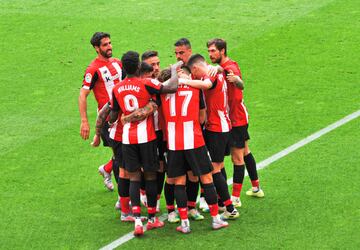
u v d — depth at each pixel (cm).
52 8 5591
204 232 2856
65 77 4597
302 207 2994
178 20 5278
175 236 2839
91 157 3606
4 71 4709
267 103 4094
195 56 2838
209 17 5297
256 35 4994
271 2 5506
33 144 3762
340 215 2905
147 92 2791
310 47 4778
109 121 2897
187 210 2964
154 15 5378
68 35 5156
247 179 3306
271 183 3222
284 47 4806
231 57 4725
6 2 5738
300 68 4509
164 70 2862
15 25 5347
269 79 4400
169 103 2805
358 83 4259
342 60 4572
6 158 3616
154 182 2878
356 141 3569
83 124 3119
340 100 4062
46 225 2977
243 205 3056
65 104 4241
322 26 5053
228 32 5062
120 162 2945
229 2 5544
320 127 3756
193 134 2800
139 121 2827
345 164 3338
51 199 3203
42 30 5253
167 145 2839
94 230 2923
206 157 2822
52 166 3525
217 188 2909
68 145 3741
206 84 2803
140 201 2953
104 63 3105
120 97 2825
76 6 5609
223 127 2895
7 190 3294
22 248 2808
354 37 4872
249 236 2798
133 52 2803
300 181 3219
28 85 4509
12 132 3903
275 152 3519
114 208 3111
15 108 4209
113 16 5400
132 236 2856
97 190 3281
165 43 4941
